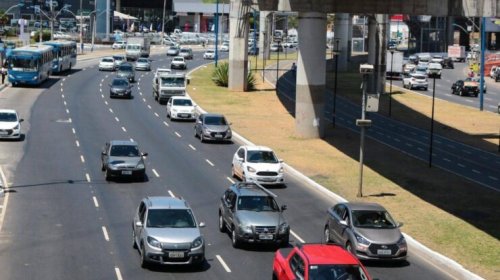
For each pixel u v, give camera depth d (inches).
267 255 1696.6
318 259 1206.9
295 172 2802.7
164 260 1515.7
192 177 2650.1
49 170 2664.9
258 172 2539.4
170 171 2743.6
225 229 1903.3
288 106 4874.5
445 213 2194.9
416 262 1702.8
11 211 2057.1
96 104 4598.9
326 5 3550.7
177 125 3961.6
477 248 1818.4
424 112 5019.7
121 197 2284.7
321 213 2181.3
